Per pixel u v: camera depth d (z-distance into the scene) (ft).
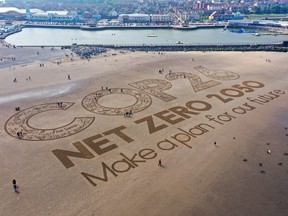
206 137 184.75
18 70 346.95
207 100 245.65
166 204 127.03
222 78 305.53
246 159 161.38
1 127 199.11
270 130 194.39
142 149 170.40
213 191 135.44
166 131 191.83
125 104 237.86
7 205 126.41
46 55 437.17
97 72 330.95
